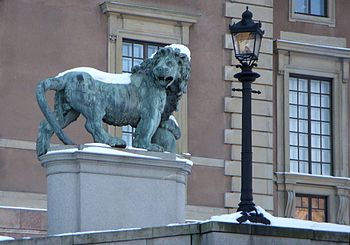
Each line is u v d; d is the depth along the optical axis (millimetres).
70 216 40438
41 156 41375
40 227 62875
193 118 69188
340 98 74375
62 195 40594
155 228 37469
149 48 68438
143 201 41000
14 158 64250
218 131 69750
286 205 71750
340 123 74188
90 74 42344
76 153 40438
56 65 65875
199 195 68812
